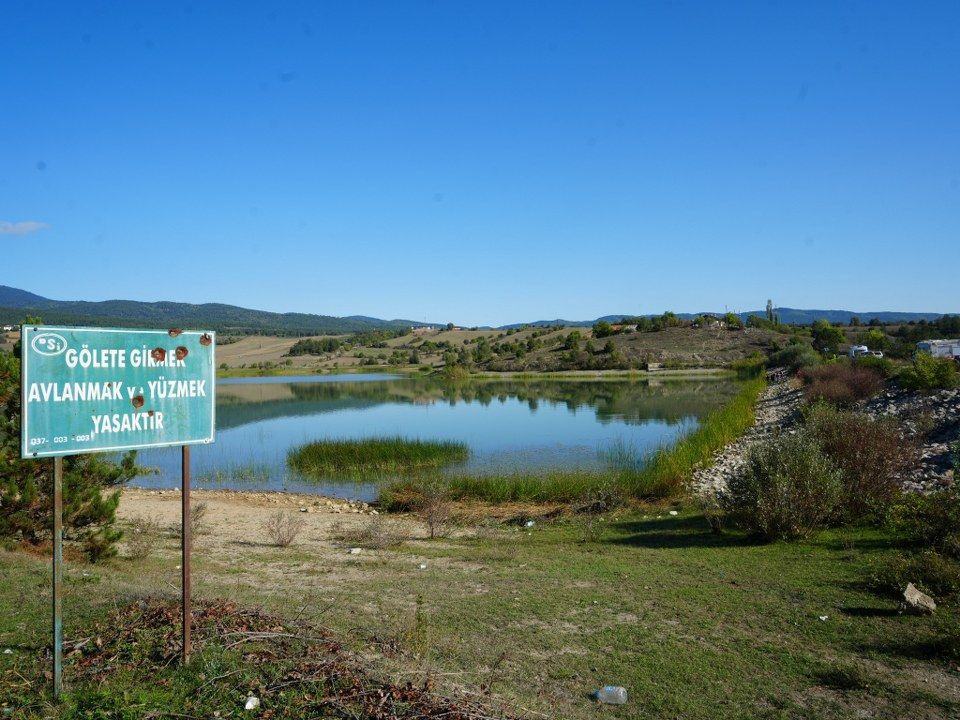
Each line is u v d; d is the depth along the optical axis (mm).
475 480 22250
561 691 6438
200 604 7371
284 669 5859
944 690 6492
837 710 6125
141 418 5684
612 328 141250
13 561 9984
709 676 6863
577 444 33906
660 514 17375
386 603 9125
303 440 39375
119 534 11711
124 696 5297
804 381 49500
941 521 11367
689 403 55531
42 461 11297
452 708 5328
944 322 90812
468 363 124938
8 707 5156
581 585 10383
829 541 12688
